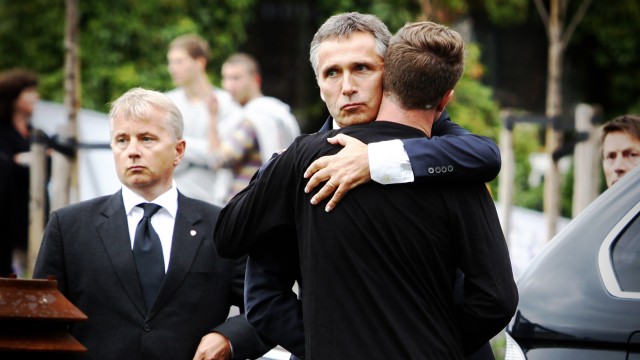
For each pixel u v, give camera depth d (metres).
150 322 9.77
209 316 9.94
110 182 19.66
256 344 9.85
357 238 7.88
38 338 8.38
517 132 33.62
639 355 8.18
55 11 30.50
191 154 19.33
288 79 34.22
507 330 8.74
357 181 7.91
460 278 8.33
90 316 9.78
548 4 34.91
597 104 36.16
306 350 7.97
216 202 19.33
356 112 8.49
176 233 10.08
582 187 17.31
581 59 36.12
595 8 35.06
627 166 11.56
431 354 7.75
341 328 7.83
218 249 8.57
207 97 19.77
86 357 9.68
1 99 18.58
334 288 7.89
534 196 32.28
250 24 33.84
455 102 31.72
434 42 8.19
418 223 7.89
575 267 8.68
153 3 30.48
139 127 10.08
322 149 8.15
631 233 8.66
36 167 16.73
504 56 35.06
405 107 8.24
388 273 7.84
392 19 32.09
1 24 30.48
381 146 7.96
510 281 8.03
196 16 31.00
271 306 8.43
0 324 8.32
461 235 7.98
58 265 9.91
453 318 8.06
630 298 8.36
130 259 9.88
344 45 8.49
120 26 30.22
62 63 30.48
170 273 9.89
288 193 8.26
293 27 34.16
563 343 8.43
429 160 7.91
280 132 19.53
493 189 28.75
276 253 8.50
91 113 20.67
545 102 35.22
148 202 10.17
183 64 19.61
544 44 35.25
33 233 16.69
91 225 10.02
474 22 34.78
